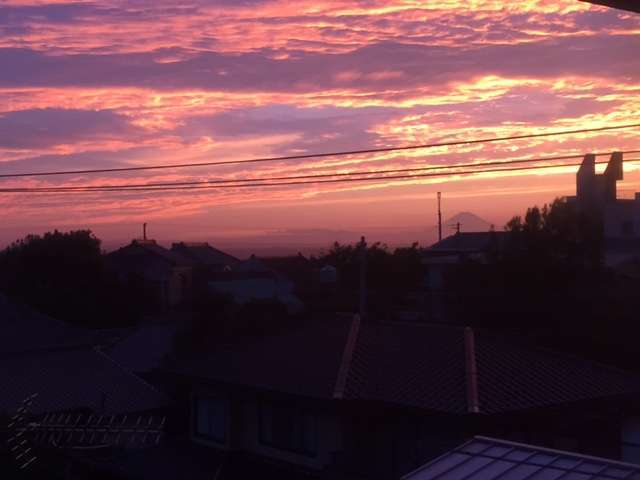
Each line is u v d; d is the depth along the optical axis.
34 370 23.00
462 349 15.88
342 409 14.60
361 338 17.70
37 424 19.28
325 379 15.68
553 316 24.05
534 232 26.94
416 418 14.30
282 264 63.09
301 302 36.88
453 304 27.19
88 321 45.81
